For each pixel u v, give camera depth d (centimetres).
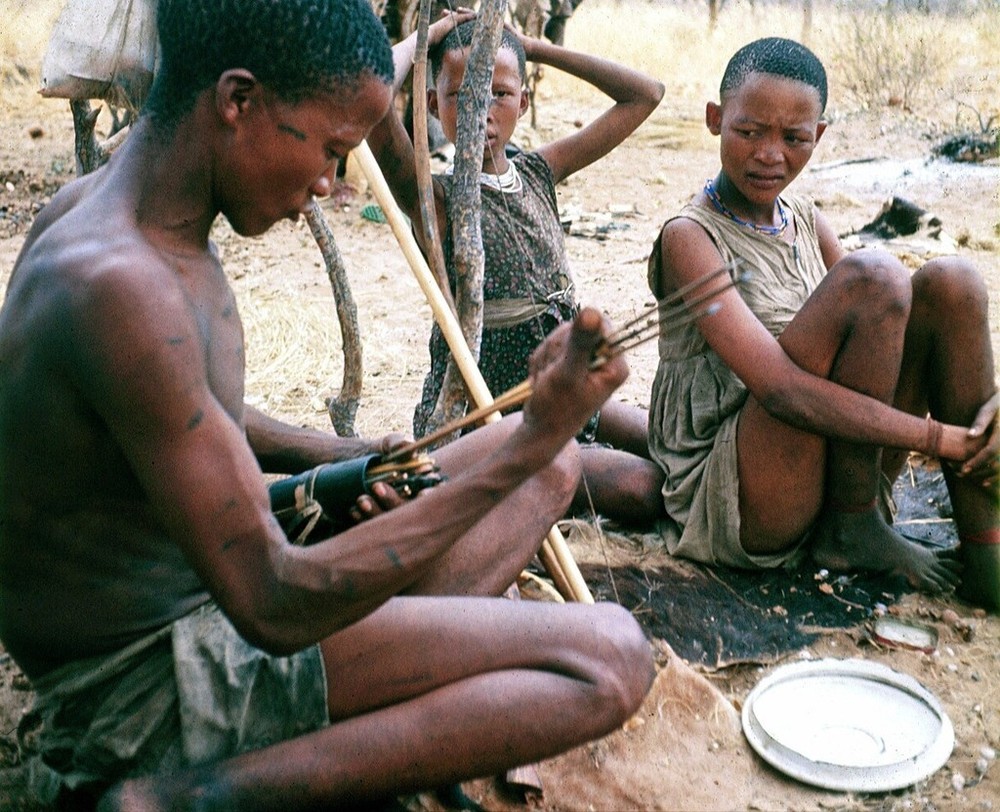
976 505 255
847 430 245
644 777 205
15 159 682
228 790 162
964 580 261
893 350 243
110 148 299
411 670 171
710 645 244
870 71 831
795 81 248
